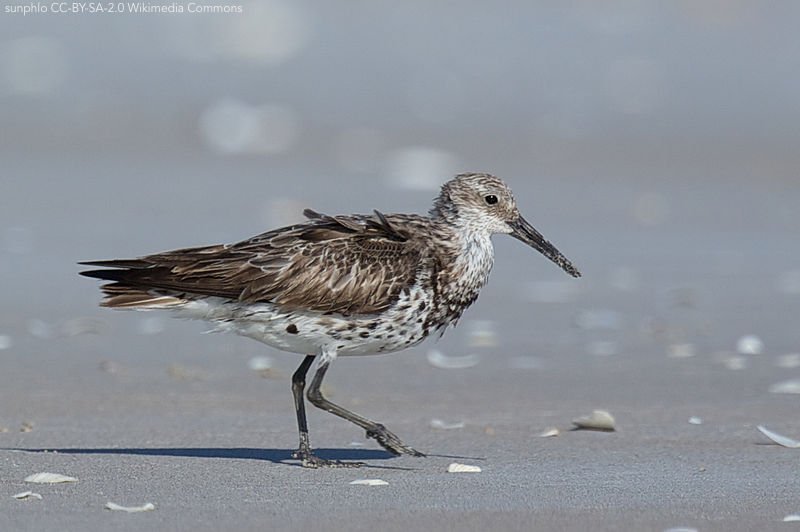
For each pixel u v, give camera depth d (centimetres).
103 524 779
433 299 1008
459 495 871
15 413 1154
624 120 3020
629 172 2744
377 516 806
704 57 3319
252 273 963
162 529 770
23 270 1830
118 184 2492
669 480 927
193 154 2816
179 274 962
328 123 2984
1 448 1012
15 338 1480
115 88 3122
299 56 3278
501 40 3384
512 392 1277
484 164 2773
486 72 3238
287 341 992
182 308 978
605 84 3192
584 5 3488
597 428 1121
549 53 3325
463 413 1190
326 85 3169
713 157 2836
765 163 2798
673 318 1639
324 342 992
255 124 2964
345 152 2839
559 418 1168
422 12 3481
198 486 891
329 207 2312
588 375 1352
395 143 2889
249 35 3381
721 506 844
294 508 827
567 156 2838
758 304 1722
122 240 1997
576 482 918
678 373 1362
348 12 3484
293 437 1088
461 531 774
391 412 1195
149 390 1259
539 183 2638
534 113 3053
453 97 3133
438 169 2723
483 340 1519
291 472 945
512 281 1866
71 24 3375
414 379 1335
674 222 2314
